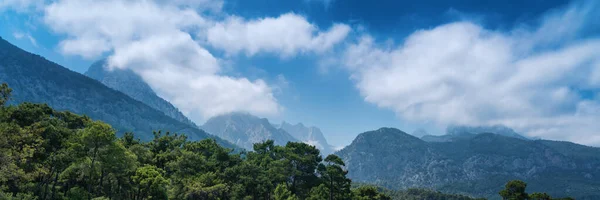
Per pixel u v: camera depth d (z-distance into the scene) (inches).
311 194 3395.7
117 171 2393.0
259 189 3238.2
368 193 4264.3
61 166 2230.6
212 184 3090.6
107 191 2736.2
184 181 2935.5
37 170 2130.9
